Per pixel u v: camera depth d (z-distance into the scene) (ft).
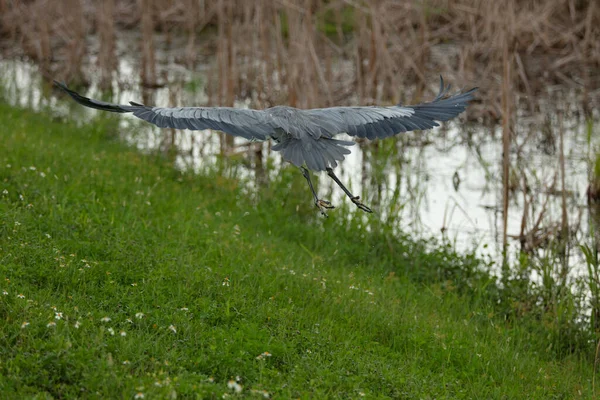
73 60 83.25
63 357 26.84
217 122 22.89
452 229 55.77
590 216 57.06
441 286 45.16
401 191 61.05
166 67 88.17
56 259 34.76
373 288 41.32
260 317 33.42
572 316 41.37
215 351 29.55
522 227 52.95
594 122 73.41
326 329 33.96
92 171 48.83
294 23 66.69
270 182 56.75
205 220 45.93
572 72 83.97
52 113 71.72
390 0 81.92
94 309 31.65
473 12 83.20
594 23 87.04
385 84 72.54
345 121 24.45
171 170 56.95
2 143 50.96
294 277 39.14
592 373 37.29
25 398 24.56
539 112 76.23
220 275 37.11
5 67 87.66
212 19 99.25
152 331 30.76
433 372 33.24
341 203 54.65
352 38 90.33
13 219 38.04
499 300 44.88
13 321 29.07
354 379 29.55
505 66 50.03
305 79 64.23
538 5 88.48
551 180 62.90
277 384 28.32
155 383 25.82
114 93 80.12
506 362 35.45
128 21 101.65
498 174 64.64
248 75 78.07
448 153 69.36
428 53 84.28
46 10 89.30
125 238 39.37
